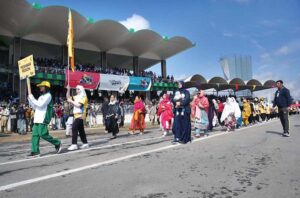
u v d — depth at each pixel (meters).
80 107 7.84
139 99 13.55
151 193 3.76
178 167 5.19
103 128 19.92
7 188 4.05
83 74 25.47
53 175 4.75
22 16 23.11
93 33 28.95
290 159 5.82
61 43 28.84
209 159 5.89
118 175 4.67
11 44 27.77
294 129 13.07
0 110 18.09
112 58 36.78
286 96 9.96
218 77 37.12
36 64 24.34
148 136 11.63
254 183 4.20
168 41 33.22
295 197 3.59
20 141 12.03
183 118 8.41
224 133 11.59
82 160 6.03
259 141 8.66
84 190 3.90
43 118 6.71
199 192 3.79
